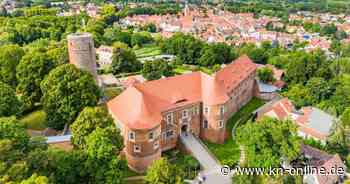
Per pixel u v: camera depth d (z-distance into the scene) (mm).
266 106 102312
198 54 147875
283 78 123250
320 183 64250
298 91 107438
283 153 56031
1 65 86750
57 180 48031
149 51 171125
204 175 65688
